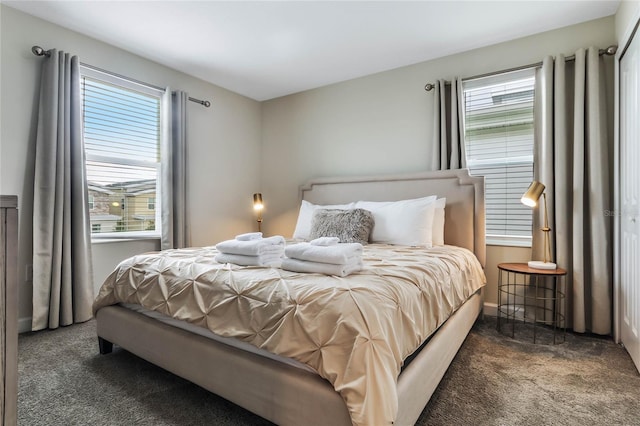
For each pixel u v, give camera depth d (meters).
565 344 2.21
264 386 1.24
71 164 2.59
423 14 2.45
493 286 2.87
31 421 1.38
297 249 1.58
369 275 1.47
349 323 1.08
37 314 2.40
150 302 1.71
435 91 3.03
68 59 2.56
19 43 2.39
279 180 4.25
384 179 3.24
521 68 2.72
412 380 1.20
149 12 2.42
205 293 1.53
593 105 2.37
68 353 2.04
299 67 3.36
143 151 3.22
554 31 2.63
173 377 1.75
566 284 2.47
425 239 2.57
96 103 2.88
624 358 2.00
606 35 2.44
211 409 1.47
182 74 3.49
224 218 3.94
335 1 2.30
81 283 2.60
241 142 4.15
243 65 3.32
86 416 1.41
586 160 2.44
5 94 2.34
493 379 1.74
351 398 0.98
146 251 3.19
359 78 3.61
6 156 2.35
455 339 1.81
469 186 2.80
